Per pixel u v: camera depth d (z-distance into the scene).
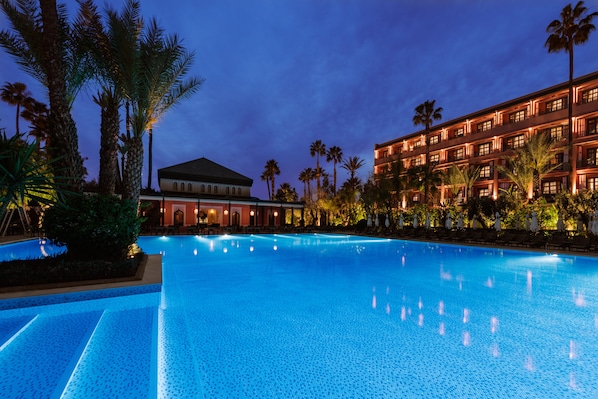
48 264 6.24
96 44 9.08
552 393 2.85
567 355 3.63
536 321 4.79
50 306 4.97
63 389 2.71
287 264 10.56
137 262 7.38
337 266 10.19
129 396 2.70
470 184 33.97
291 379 3.09
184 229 27.91
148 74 9.45
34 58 9.08
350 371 3.26
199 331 4.34
